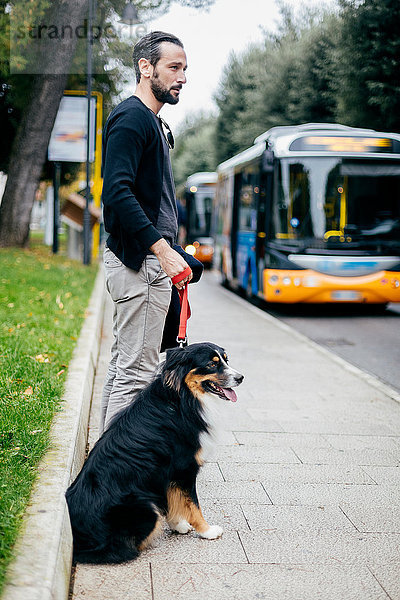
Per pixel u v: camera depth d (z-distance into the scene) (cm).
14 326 822
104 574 329
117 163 380
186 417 359
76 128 2039
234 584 326
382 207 1335
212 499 431
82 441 472
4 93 2008
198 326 1170
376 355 979
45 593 254
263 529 390
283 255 1323
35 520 309
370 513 415
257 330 1139
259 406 662
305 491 448
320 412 644
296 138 1336
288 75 3225
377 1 2172
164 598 311
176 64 403
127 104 392
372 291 1323
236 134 3591
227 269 1931
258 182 1474
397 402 686
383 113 2253
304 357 912
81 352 707
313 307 1562
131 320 415
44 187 3469
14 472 357
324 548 367
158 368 389
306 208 1326
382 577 336
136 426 356
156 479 349
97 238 2406
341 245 1320
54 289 1238
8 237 1898
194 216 2781
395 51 2153
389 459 514
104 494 335
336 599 314
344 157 1327
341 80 2378
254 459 507
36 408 471
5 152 2203
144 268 405
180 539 375
